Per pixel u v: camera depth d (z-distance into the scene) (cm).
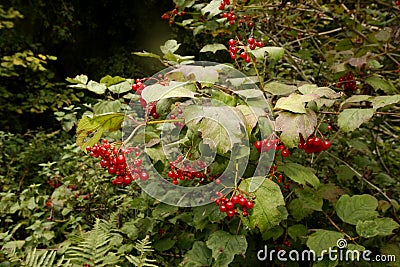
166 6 764
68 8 693
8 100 627
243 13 238
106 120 139
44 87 639
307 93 147
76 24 719
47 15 680
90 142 147
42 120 650
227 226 205
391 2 319
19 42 641
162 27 767
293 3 279
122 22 775
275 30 296
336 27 358
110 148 147
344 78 250
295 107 134
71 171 327
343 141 284
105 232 214
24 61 561
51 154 424
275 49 152
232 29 238
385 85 213
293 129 133
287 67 339
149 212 231
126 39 786
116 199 265
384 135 349
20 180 385
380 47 243
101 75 744
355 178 287
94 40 773
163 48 190
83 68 757
